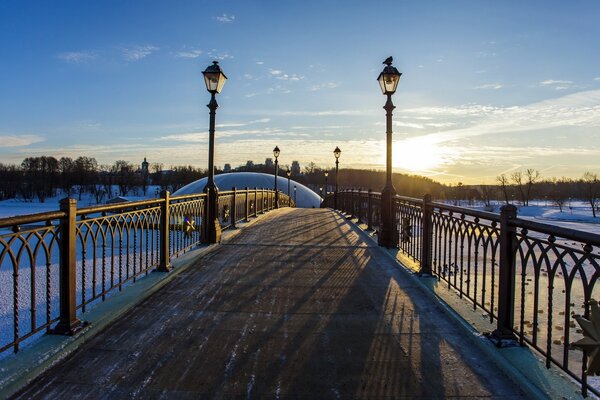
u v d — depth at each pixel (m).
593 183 96.50
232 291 5.95
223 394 3.18
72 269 4.16
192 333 4.37
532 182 102.75
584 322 2.76
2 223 3.22
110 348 3.97
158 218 6.80
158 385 3.29
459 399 3.15
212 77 9.34
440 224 6.34
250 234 11.59
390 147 9.44
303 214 19.88
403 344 4.14
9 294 10.85
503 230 4.02
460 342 4.20
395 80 9.21
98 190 113.56
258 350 3.96
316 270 7.29
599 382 5.71
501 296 4.02
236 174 78.56
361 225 13.74
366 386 3.32
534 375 3.36
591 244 2.80
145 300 5.49
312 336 4.32
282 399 3.12
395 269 7.40
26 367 3.39
